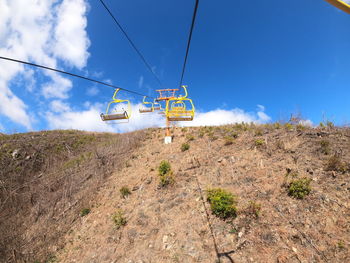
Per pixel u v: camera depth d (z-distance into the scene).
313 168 6.89
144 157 12.66
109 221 7.29
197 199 6.97
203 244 5.14
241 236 5.02
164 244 5.54
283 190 6.21
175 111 12.58
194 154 11.03
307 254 4.19
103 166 12.46
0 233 7.91
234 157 9.34
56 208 9.41
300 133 9.90
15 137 20.98
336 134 8.77
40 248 6.83
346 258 3.87
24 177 14.50
